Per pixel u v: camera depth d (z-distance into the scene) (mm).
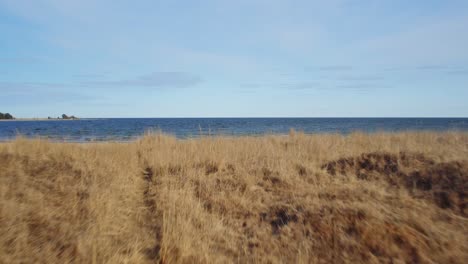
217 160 7332
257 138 11914
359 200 4941
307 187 5785
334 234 3910
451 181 5219
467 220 4129
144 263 3361
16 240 3467
